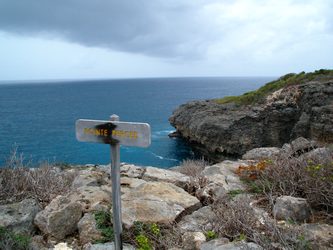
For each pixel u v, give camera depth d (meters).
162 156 38.81
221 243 4.82
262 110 35.94
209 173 8.76
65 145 43.56
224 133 36.12
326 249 4.57
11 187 6.67
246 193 6.77
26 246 5.08
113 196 4.53
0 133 54.62
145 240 5.08
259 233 4.91
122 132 4.35
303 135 31.58
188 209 6.17
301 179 6.47
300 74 42.97
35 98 147.50
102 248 4.97
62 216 5.55
